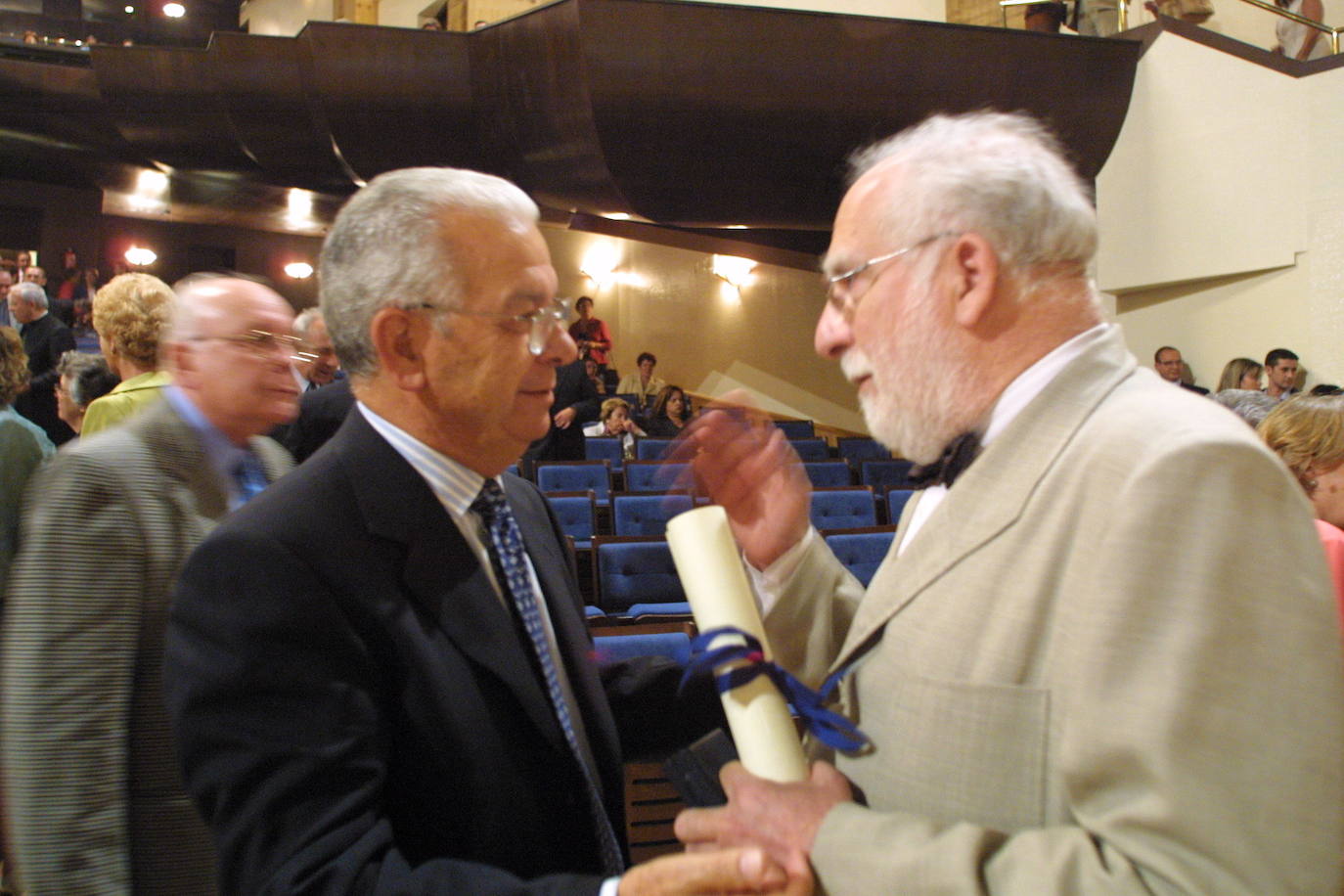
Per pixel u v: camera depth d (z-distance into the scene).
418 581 0.94
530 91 6.46
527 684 0.96
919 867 0.73
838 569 1.22
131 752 1.20
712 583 0.93
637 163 6.30
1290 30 6.16
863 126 6.16
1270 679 0.66
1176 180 6.66
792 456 1.21
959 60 6.09
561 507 4.55
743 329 9.72
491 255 0.97
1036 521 0.81
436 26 7.11
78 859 1.11
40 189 11.42
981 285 0.86
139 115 8.31
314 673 0.86
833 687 0.97
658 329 10.80
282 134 7.97
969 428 0.90
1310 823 0.64
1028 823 0.76
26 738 1.13
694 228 7.70
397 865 0.82
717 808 0.87
